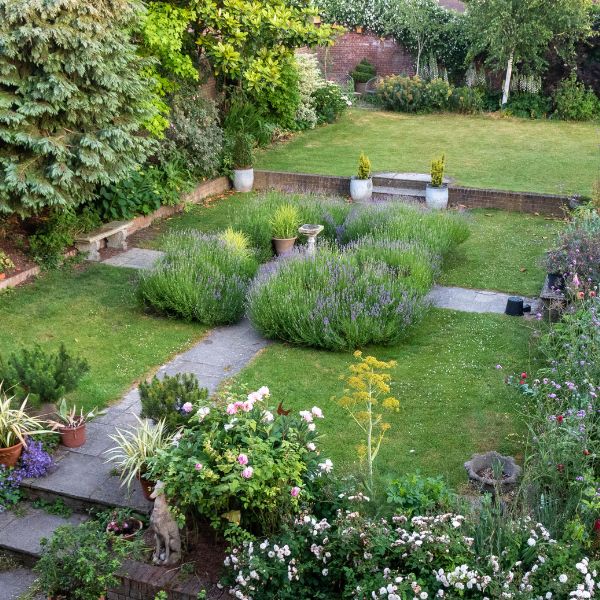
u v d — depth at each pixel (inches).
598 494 190.5
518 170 631.2
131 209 486.6
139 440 226.5
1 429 243.4
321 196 518.3
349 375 305.1
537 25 818.8
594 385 245.8
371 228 449.4
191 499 189.0
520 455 244.8
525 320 355.6
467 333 343.6
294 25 565.9
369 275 352.5
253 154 629.0
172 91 550.3
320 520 199.0
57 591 198.5
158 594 188.2
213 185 583.8
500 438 255.6
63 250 428.1
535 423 255.3
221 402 249.4
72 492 233.8
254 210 471.2
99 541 197.8
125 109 419.8
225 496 190.2
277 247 447.5
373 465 237.1
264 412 213.0
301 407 278.5
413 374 304.7
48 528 227.0
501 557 174.2
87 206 458.6
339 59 1018.1
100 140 401.1
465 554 176.1
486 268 430.3
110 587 196.5
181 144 557.0
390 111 914.7
